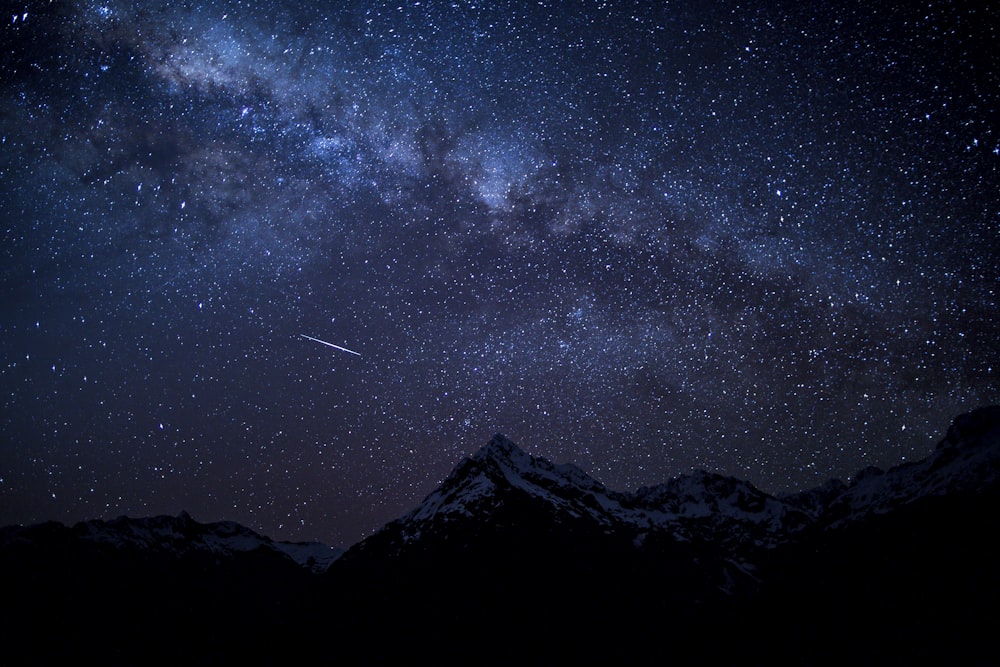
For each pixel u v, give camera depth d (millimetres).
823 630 83062
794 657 78812
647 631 88000
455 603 91938
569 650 83250
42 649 85062
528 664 80688
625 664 81000
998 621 71750
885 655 73438
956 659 68250
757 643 84562
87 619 92938
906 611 80688
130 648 90375
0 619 87250
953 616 75812
